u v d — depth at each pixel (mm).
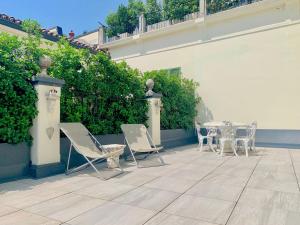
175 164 5477
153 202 2992
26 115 4262
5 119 4012
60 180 4090
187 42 10812
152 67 11555
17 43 4355
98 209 2762
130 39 12227
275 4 8789
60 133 4996
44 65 4555
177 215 2596
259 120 8938
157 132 7648
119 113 6492
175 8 16703
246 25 9477
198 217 2547
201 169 4922
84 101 5617
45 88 4492
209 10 10531
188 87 10023
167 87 8562
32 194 3316
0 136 4023
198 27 10477
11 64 4070
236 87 9453
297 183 3809
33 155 4363
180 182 3916
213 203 2951
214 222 2428
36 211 2705
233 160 5969
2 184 3840
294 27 8352
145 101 7445
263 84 8891
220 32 10039
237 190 3469
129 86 6684
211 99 10000
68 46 5371
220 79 9812
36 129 4363
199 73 10312
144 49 12031
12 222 2420
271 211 2701
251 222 2424
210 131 8211
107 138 6062
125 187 3645
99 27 14141
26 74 4320
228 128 7043
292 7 8594
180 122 9320
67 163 4672
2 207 2828
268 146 8688
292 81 8344
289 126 8352
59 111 4734
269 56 8797
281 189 3506
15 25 7523
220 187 3629
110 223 2400
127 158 6207
